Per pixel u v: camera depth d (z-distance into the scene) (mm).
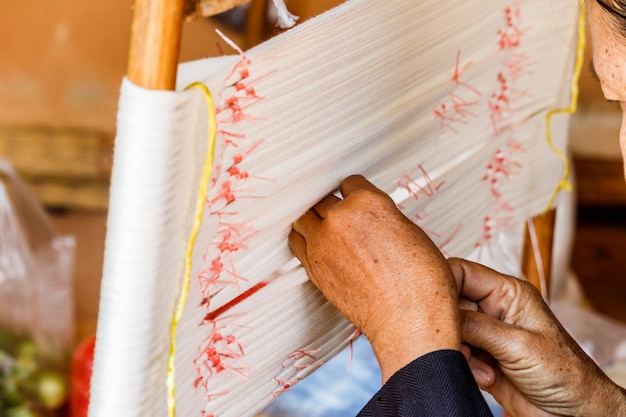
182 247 704
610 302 3172
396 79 876
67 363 1924
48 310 1953
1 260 1913
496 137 1085
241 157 738
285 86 743
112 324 688
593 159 3521
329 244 793
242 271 809
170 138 639
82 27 3203
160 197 653
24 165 3029
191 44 3156
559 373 927
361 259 770
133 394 715
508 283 941
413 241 771
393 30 840
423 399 717
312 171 819
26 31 3174
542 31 1075
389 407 731
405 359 739
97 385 715
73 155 3062
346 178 858
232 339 820
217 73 678
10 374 1860
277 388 906
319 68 768
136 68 621
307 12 2352
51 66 3199
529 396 956
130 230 657
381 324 759
